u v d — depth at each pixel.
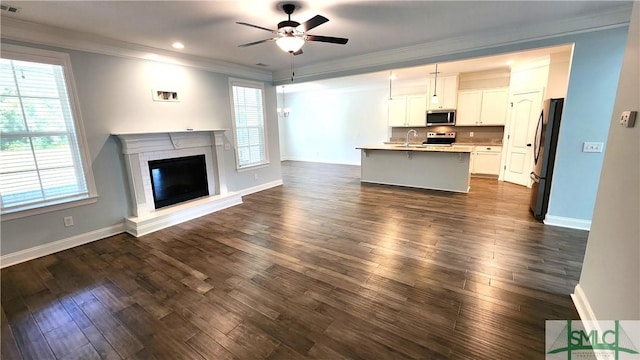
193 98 4.55
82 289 2.45
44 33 2.97
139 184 3.79
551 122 3.56
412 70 6.16
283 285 2.44
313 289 2.37
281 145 11.12
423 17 3.03
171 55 4.15
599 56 3.10
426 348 1.73
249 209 4.63
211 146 4.80
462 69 6.12
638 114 1.47
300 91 10.15
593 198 3.38
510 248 2.99
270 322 1.99
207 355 1.72
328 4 2.63
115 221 3.72
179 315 2.09
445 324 1.92
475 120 6.80
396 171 6.11
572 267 2.59
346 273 2.60
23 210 2.96
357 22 3.13
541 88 5.16
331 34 3.56
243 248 3.18
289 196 5.43
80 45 3.26
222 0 2.48
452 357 1.65
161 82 4.11
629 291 1.43
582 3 2.74
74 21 2.86
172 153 4.24
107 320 2.06
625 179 1.56
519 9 2.86
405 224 3.77
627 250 1.48
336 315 2.04
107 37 3.41
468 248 3.02
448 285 2.36
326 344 1.78
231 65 5.04
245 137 5.57
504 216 4.00
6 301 2.31
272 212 4.46
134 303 2.24
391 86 8.05
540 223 3.71
